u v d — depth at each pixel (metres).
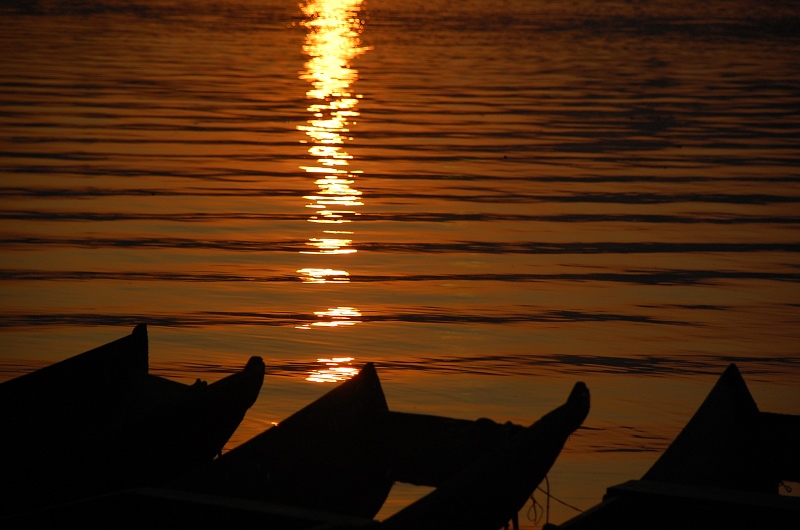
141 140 45.62
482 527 12.78
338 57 75.31
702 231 32.84
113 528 12.24
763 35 92.19
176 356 21.48
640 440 17.91
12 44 75.69
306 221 33.22
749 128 51.31
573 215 34.75
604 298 26.06
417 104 57.00
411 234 32.03
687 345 22.73
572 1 128.75
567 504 15.64
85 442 13.43
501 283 27.20
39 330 22.69
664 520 12.68
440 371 20.98
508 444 13.04
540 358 21.84
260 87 61.38
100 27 88.12
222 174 39.81
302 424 14.70
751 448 15.05
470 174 40.78
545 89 62.44
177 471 14.80
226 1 118.81
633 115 54.50
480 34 90.81
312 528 10.99
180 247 29.84
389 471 15.21
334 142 46.56
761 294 26.50
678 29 96.75
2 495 12.64
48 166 40.00
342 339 22.77
